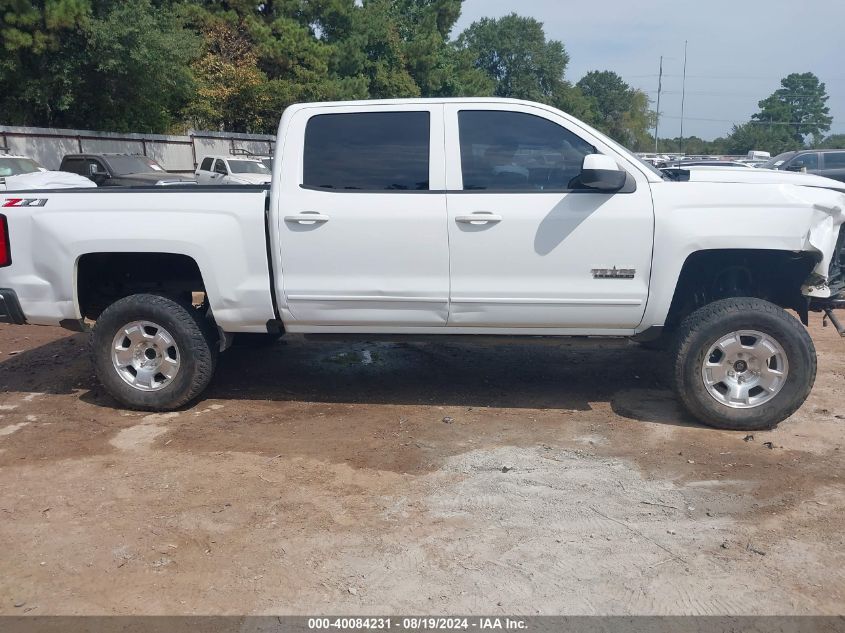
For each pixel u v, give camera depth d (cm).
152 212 505
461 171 489
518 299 486
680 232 468
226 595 321
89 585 328
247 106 3269
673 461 448
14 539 365
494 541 362
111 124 2748
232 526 377
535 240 477
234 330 521
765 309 475
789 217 462
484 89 5706
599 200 474
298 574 335
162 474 435
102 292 568
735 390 487
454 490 414
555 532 370
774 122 9338
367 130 495
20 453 466
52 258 514
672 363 490
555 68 8525
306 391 581
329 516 386
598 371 629
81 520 383
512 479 426
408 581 330
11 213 519
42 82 2380
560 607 312
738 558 346
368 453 464
